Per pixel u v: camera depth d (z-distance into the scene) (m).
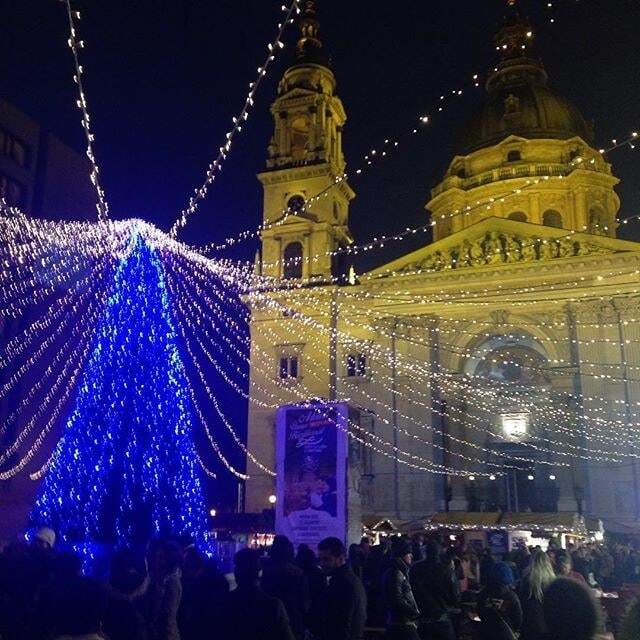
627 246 55.38
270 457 59.47
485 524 43.50
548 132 73.75
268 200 65.00
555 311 55.91
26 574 9.62
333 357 60.00
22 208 43.66
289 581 10.55
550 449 55.19
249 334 64.50
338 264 65.50
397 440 56.22
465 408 57.91
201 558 10.52
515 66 79.81
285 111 66.44
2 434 38.81
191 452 31.30
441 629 12.40
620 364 52.88
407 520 52.81
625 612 4.89
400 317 59.06
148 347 30.11
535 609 9.89
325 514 18.83
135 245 30.41
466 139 77.75
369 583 15.91
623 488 50.69
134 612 8.03
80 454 28.77
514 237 58.31
